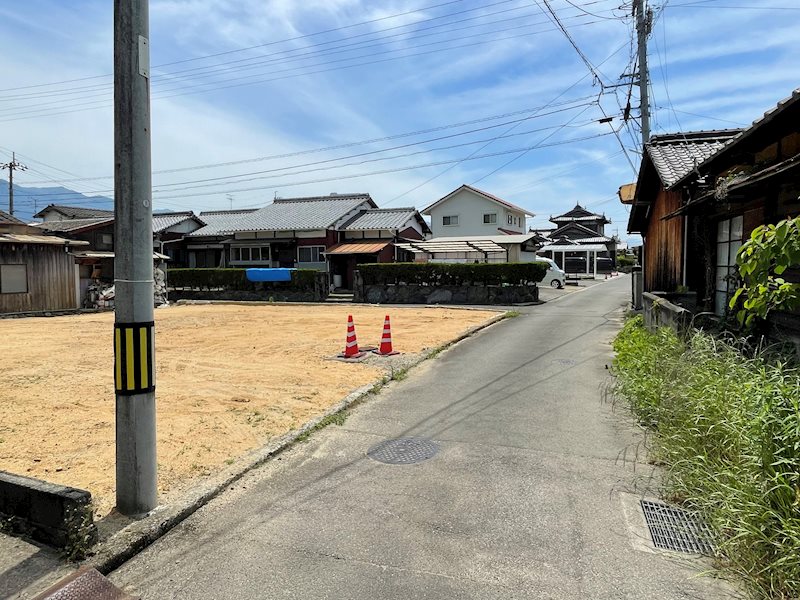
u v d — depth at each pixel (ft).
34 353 32.71
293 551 9.73
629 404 18.95
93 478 13.07
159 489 12.32
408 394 21.59
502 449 14.87
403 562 9.30
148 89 11.05
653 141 35.19
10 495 10.23
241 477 13.17
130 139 10.74
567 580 8.70
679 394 14.57
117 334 10.80
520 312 54.95
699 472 11.09
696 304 29.71
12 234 62.34
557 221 188.55
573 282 111.34
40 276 61.52
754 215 21.25
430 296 72.84
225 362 29.12
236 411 19.02
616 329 40.19
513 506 11.37
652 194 38.63
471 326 43.70
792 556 7.90
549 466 13.56
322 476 13.20
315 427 16.97
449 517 10.92
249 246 99.30
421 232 108.37
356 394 20.84
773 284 12.19
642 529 10.35
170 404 20.03
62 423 17.70
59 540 9.54
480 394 21.21
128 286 10.77
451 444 15.39
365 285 77.15
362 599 8.29
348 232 95.66
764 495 8.92
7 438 16.10
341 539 10.12
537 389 21.75
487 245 79.15
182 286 88.58
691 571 8.94
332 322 50.14
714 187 21.91
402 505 11.51
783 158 18.60
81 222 79.97
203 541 10.17
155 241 96.12
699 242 29.19
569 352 30.37
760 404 10.93
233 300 84.79
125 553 9.54
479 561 9.30
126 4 10.60
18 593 8.38
